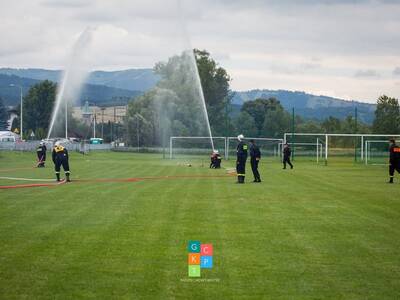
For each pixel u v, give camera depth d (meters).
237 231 13.96
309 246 12.27
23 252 11.63
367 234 13.66
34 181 29.11
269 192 23.39
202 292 9.02
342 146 75.19
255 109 104.75
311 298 8.75
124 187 25.50
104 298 8.73
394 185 27.33
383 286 9.36
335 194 22.77
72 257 11.20
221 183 27.95
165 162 53.47
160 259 11.02
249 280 9.66
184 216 16.38
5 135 105.19
